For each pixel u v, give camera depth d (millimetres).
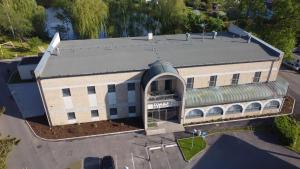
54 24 93250
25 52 72062
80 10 66500
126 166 36938
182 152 39125
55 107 42156
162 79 42625
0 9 72875
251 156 38875
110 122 44719
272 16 60312
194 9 108250
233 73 45562
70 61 42938
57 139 41375
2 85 57156
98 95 42344
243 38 52688
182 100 41312
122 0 72875
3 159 28188
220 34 55719
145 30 75812
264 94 44969
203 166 37156
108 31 72750
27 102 50906
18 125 44562
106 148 39906
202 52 46562
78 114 43750
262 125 44656
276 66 46562
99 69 40844
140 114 46000
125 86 42344
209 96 43500
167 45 49188
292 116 46688
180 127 43656
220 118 45688
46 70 40500
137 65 42188
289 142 40188
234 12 83375
